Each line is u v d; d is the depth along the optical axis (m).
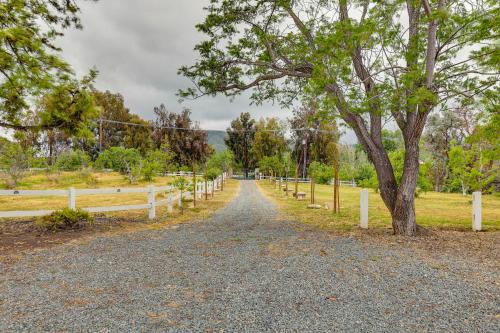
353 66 8.76
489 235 8.16
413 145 8.08
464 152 21.80
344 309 3.56
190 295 3.99
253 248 6.66
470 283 4.41
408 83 6.85
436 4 7.70
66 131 8.98
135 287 4.29
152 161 33.53
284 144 48.19
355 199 20.80
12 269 5.12
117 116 66.62
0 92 8.02
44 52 7.97
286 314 3.43
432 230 9.06
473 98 7.79
